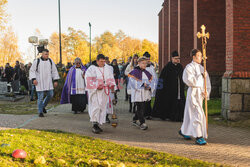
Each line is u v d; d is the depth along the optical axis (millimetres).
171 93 8508
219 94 13961
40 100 8969
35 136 5711
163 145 5598
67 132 6477
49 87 9125
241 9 8383
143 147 5434
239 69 8438
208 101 12391
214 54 14047
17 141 4918
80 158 4297
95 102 6781
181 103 8445
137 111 7281
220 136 6418
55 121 8164
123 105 12312
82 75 9906
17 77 18312
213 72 13953
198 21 14164
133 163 4332
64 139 5645
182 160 4465
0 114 9445
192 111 5809
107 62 12758
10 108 11500
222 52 14039
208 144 5680
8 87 18812
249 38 8453
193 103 5766
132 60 9820
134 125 7719
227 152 5105
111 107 7809
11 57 46906
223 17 14055
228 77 8422
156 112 8773
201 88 5852
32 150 4508
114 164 4117
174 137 6336
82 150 4898
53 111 10516
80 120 8445
